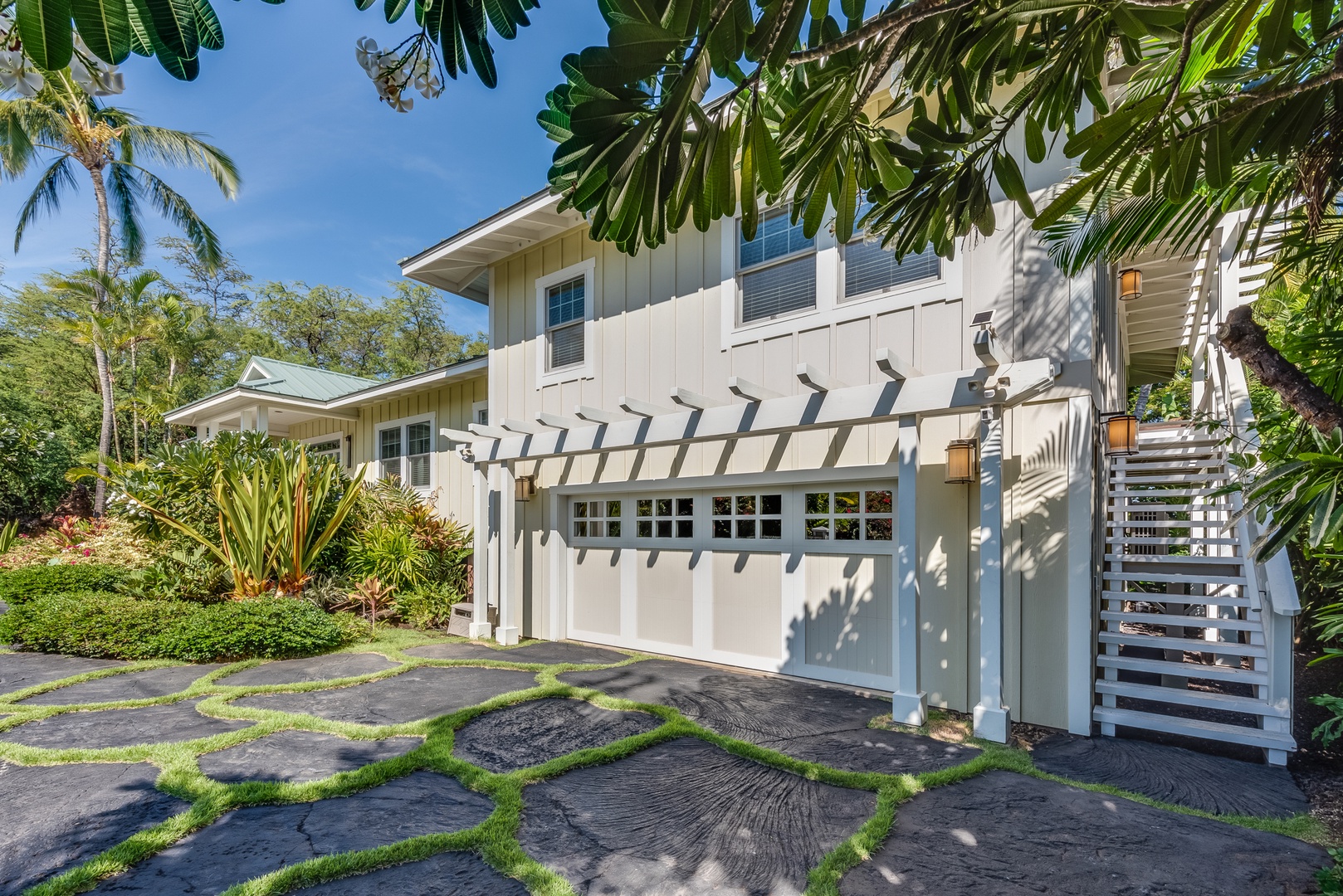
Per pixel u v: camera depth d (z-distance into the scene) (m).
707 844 2.82
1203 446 5.84
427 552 8.73
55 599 7.14
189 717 4.52
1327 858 2.66
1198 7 1.63
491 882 2.53
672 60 1.46
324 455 9.61
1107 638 4.36
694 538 6.46
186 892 2.45
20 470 14.58
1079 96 2.09
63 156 14.60
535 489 7.80
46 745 3.98
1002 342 4.61
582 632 7.43
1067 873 2.58
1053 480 4.39
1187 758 3.77
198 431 15.77
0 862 2.67
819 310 5.48
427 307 33.53
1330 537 1.64
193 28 1.23
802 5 1.48
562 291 7.69
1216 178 1.96
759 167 1.78
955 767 3.58
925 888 2.49
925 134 2.17
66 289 13.52
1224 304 5.63
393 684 5.42
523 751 3.88
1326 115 2.03
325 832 2.90
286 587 7.80
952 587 4.77
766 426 5.06
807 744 4.00
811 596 5.63
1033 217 2.25
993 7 1.79
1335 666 5.38
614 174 1.64
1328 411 2.07
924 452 4.95
